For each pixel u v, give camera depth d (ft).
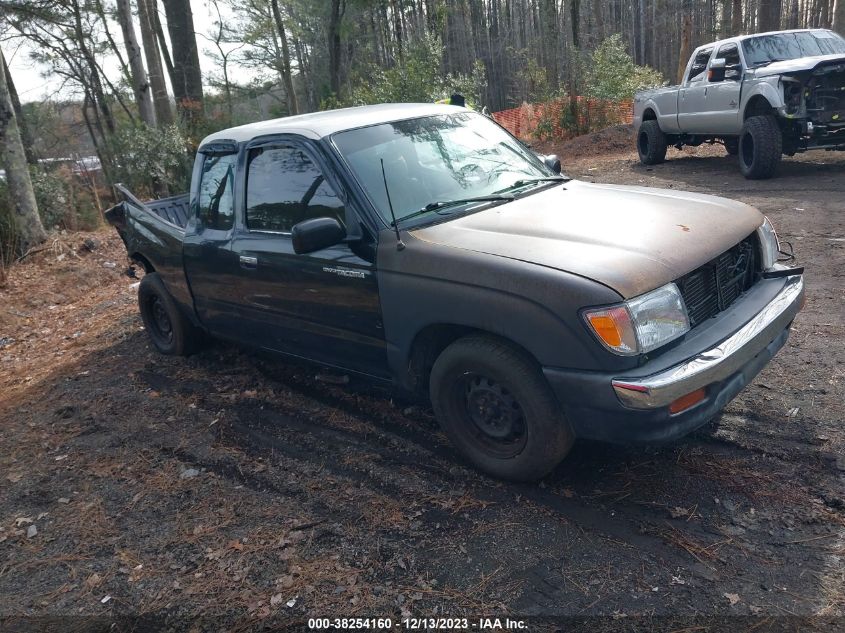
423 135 14.43
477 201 13.12
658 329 10.09
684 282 10.72
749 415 13.03
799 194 30.12
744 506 10.64
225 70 118.73
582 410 10.28
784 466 11.46
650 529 10.37
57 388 19.69
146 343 22.12
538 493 11.53
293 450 14.10
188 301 17.99
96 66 80.89
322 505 12.06
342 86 87.35
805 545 9.73
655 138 43.29
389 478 12.55
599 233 11.27
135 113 101.60
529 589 9.50
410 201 13.00
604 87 64.08
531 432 10.95
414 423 14.46
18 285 33.04
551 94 70.79
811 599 8.80
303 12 100.99
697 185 35.06
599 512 10.89
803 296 12.41
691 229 11.44
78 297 32.53
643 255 10.50
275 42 115.75
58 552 11.87
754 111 35.12
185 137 59.88
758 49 35.88
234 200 15.60
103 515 12.78
